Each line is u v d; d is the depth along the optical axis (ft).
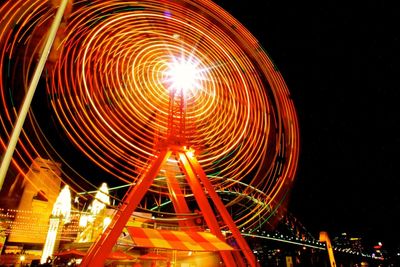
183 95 41.70
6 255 106.63
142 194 32.27
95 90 34.73
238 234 35.60
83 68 33.81
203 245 29.78
